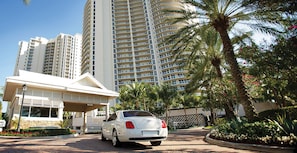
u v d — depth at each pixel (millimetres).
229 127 8227
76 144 7238
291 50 8688
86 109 26047
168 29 74938
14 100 17312
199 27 12742
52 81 19656
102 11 80375
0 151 5668
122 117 6406
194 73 19844
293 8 8086
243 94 9836
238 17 11773
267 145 5402
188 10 13289
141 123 5914
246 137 6250
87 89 20547
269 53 10297
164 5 77812
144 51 77375
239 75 10250
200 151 5434
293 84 11445
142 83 35812
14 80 15750
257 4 9922
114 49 75188
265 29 10883
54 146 6695
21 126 15508
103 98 22672
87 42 78938
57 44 107188
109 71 70000
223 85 17281
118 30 80000
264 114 13992
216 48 16891
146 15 83625
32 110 16641
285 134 5398
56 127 14812
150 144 7090
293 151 4609
